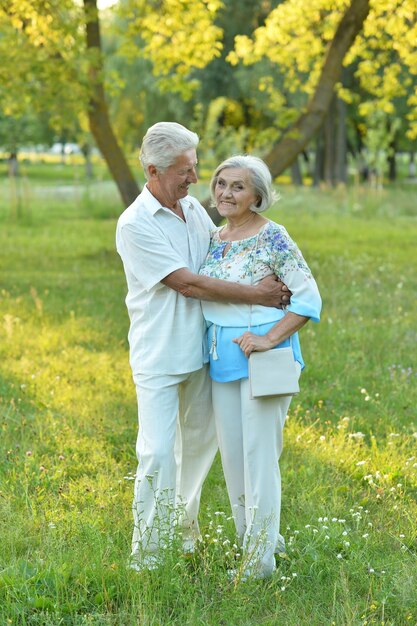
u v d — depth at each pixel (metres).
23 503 4.59
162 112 34.25
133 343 3.89
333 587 3.71
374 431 5.94
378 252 15.82
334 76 12.79
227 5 28.88
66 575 3.69
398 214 23.59
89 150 43.44
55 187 34.47
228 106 36.59
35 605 3.53
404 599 3.60
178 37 12.70
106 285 11.84
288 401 3.81
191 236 3.86
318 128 13.02
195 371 3.88
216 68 30.56
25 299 10.63
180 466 4.11
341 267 13.38
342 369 7.39
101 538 4.03
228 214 3.77
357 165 34.75
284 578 3.70
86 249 16.36
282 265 3.68
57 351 8.03
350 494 4.79
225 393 3.80
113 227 20.83
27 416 6.04
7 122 38.34
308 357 7.71
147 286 3.74
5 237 18.39
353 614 3.38
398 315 9.60
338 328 8.84
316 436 5.70
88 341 8.34
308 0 12.47
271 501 3.78
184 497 4.12
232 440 3.86
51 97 13.05
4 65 12.64
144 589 3.54
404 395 6.62
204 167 34.50
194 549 3.98
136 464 5.23
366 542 4.09
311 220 22.23
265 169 3.74
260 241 3.73
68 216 24.05
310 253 15.45
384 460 5.21
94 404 6.38
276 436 3.78
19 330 8.68
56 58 12.99
